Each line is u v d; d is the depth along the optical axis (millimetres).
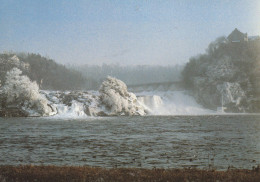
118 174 24109
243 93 182125
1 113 121688
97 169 26078
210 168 30766
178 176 23625
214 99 182375
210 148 44000
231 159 35688
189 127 81250
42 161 34781
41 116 123438
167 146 46094
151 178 23203
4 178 23250
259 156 37656
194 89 194625
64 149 43438
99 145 47438
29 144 48406
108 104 139875
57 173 24312
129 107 145375
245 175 23875
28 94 125562
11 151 41531
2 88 127812
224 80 190750
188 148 44031
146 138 56469
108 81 147125
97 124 89688
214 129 75438
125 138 56500
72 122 96125
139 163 33625
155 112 163125
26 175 23922
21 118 113312
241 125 88875
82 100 137250
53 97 136750
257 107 180750
